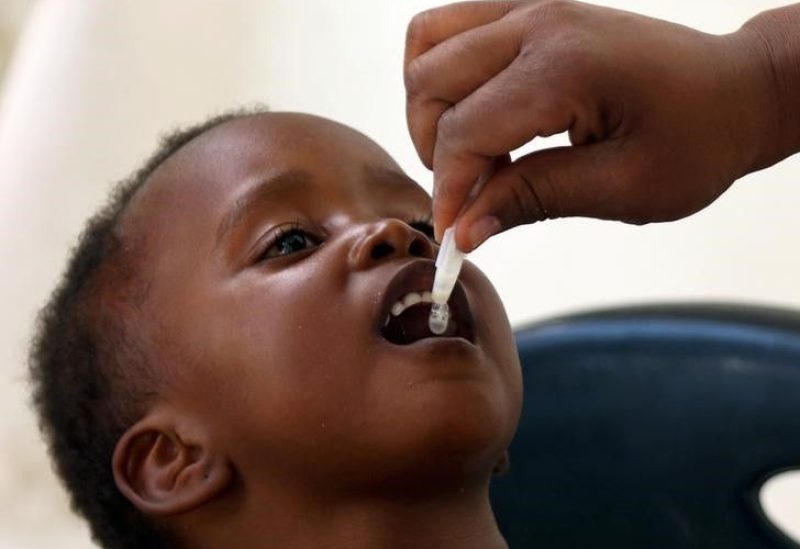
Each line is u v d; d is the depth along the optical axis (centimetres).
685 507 114
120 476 93
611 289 170
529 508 118
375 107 187
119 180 146
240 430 86
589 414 116
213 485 88
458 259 76
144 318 92
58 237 163
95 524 102
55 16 190
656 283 169
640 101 74
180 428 90
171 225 94
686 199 78
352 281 83
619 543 116
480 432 81
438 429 80
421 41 82
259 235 89
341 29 197
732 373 111
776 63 79
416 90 78
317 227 90
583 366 115
